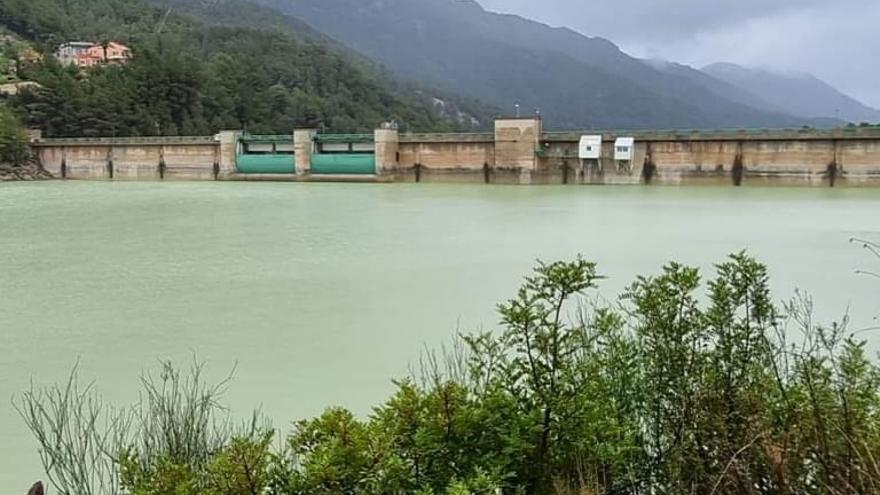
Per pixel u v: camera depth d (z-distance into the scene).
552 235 38.00
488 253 32.22
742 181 70.88
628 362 6.18
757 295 6.18
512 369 5.66
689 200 58.25
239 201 62.56
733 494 4.79
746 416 5.21
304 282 25.94
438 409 5.10
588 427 5.34
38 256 32.19
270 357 16.81
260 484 4.23
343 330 19.20
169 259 31.16
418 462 4.95
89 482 8.75
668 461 5.31
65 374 15.59
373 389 14.45
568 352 5.70
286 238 37.72
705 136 71.81
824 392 5.28
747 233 37.94
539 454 5.30
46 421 12.30
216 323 20.03
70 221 47.00
